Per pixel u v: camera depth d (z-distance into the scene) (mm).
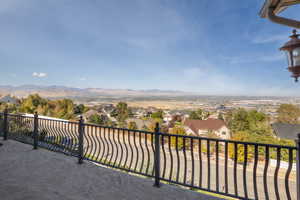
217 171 2938
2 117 6836
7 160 4453
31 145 5793
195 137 3072
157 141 3252
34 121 5449
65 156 4766
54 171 3820
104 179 3471
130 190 3078
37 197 2826
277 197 2486
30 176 3580
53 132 5367
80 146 4277
